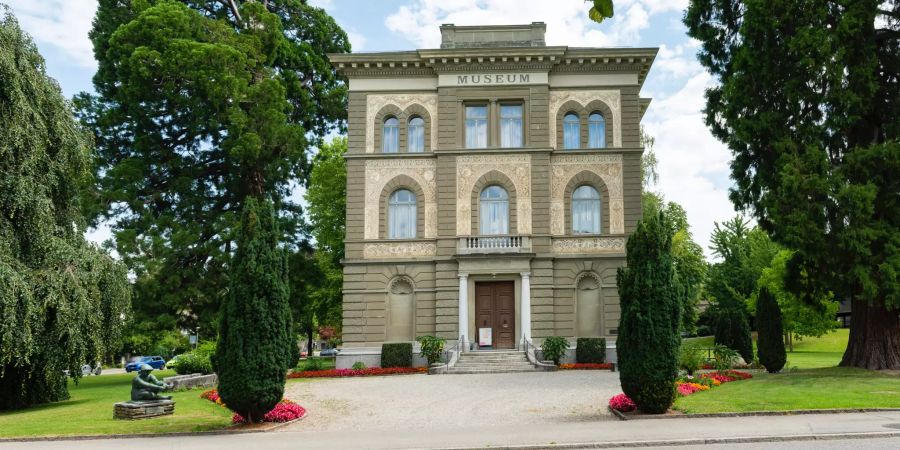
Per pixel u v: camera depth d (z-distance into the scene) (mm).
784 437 14078
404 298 35531
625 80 36469
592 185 35875
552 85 36594
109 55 38281
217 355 17344
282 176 41250
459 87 36406
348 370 31484
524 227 35312
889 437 14078
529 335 34219
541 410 19266
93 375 47344
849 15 24422
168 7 37656
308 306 49406
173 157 39562
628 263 18234
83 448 14914
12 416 21500
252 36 40219
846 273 24453
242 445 14953
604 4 4699
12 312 20609
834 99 24516
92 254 24500
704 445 13891
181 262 37906
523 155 35875
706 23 29516
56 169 24359
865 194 23359
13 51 23594
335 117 45344
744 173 28797
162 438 16312
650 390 17297
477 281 35500
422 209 35844
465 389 24297
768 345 28141
